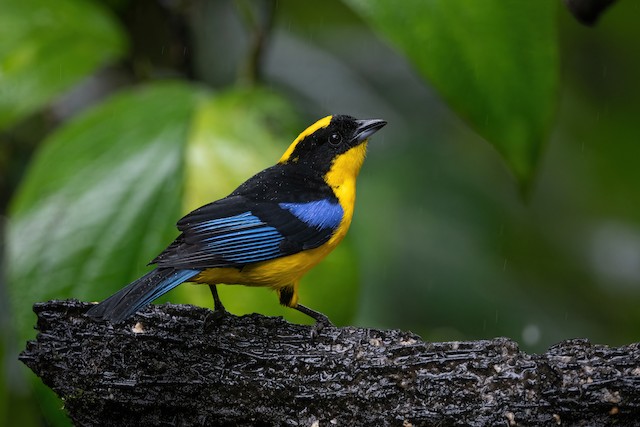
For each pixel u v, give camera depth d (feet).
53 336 28.30
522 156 34.60
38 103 39.73
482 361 27.63
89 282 36.19
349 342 28.60
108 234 36.73
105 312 26.73
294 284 33.32
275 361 28.25
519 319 48.98
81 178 37.55
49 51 40.42
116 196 37.24
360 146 35.76
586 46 55.01
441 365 27.76
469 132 51.03
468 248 47.96
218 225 31.07
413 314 46.50
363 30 52.60
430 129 50.83
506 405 27.27
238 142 38.24
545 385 27.27
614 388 26.99
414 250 46.98
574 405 27.09
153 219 37.09
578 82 55.57
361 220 46.62
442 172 49.03
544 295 53.36
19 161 47.70
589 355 27.55
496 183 51.39
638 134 55.26
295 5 50.65
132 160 37.81
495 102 34.37
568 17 52.60
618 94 55.21
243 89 40.06
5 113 39.52
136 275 36.42
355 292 37.73
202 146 38.01
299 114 41.65
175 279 28.68
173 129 38.32
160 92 39.73
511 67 34.19
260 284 32.35
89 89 47.83
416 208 47.88
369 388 27.81
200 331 28.66
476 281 47.55
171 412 28.37
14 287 36.11
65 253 36.45
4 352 42.34
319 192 34.01
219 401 28.22
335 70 52.11
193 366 28.25
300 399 27.96
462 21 34.17
